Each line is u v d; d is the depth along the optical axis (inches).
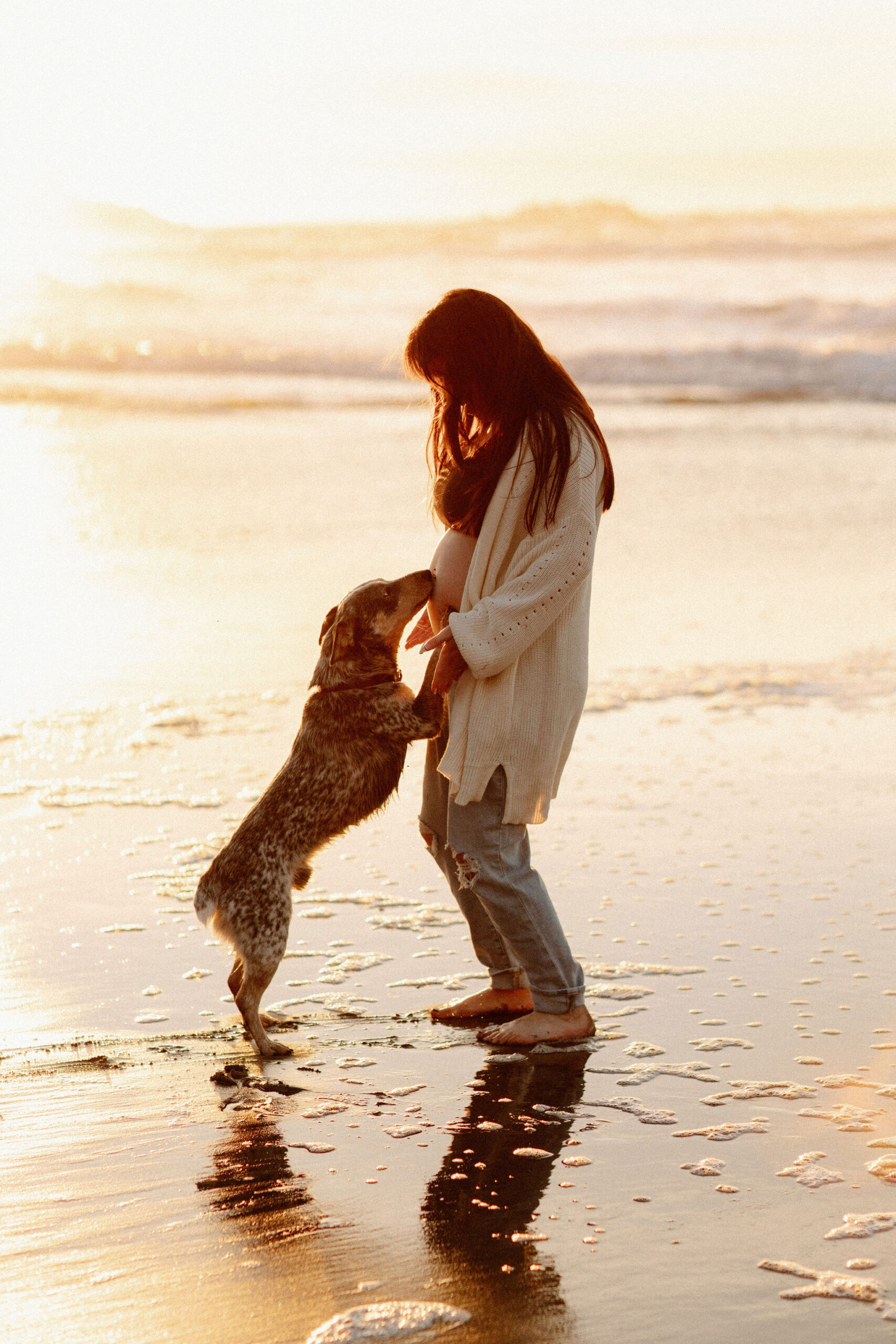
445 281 1448.1
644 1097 138.0
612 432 697.6
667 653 344.5
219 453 631.2
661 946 180.5
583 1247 109.2
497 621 145.2
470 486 151.4
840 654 342.3
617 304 1112.8
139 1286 104.6
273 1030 157.6
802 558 443.5
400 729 158.2
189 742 273.7
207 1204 117.2
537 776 151.5
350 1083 142.8
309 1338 97.3
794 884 202.4
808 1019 156.8
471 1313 100.1
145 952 178.4
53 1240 111.4
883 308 1035.9
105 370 959.0
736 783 251.9
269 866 153.6
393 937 187.0
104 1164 124.6
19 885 200.8
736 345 952.3
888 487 552.4
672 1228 112.0
